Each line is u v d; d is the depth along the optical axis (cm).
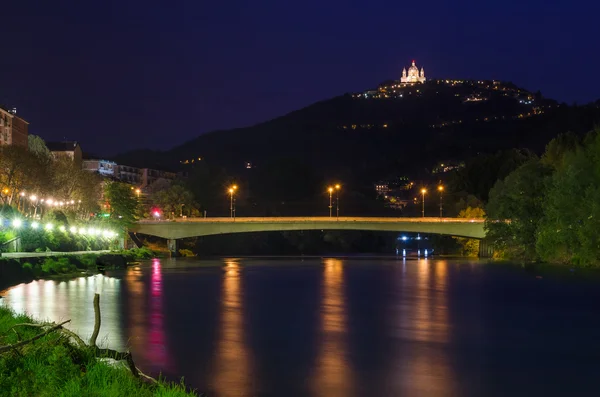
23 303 6581
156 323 5562
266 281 10412
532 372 4075
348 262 17075
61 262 10900
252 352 4428
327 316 6266
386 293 8625
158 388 2791
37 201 15212
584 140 16500
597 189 13625
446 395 3512
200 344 4653
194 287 9125
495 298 8194
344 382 3691
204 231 19612
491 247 18775
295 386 3572
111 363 3086
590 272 12594
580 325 6038
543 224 15125
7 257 9550
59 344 2883
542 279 11050
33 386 2517
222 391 3456
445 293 8738
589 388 3725
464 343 4984
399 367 4097
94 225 17750
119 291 8225
